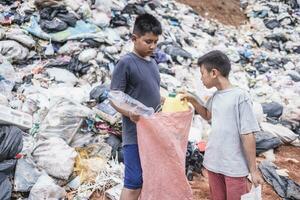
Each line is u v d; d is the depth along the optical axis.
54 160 3.88
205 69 2.92
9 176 3.76
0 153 3.71
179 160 2.95
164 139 2.88
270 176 4.66
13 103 4.81
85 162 4.12
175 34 8.46
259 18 11.82
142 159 2.92
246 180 2.98
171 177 2.96
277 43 10.26
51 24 6.32
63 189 3.78
